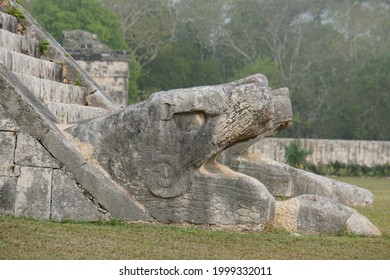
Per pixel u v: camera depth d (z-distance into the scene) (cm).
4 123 1232
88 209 1238
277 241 1196
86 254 1051
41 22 5769
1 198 1228
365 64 6606
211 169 1291
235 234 1218
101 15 5903
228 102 1256
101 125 1285
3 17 1705
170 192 1262
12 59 1561
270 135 1853
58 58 1819
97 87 1867
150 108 1270
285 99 1831
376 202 2222
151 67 6788
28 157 1232
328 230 1320
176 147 1263
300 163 4738
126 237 1149
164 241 1144
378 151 5116
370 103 6381
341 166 5019
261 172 1911
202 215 1260
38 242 1085
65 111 1617
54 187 1234
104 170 1276
